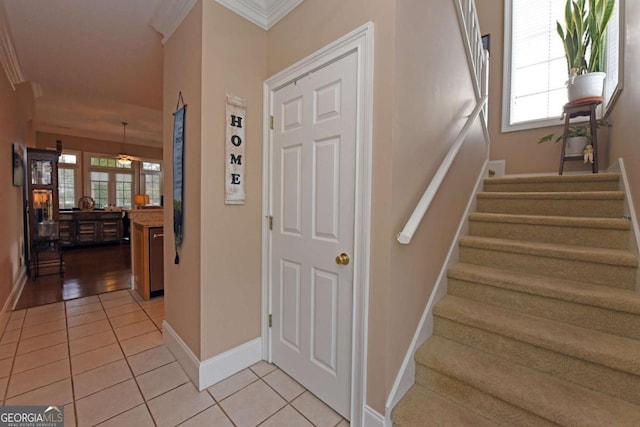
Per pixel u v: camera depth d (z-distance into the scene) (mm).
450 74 1987
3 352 2199
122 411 1611
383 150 1392
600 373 1279
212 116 1815
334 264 1642
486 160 3029
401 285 1481
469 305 1786
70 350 2232
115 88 3600
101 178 7668
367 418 1468
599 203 2035
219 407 1658
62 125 6223
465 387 1435
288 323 1951
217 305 1879
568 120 2754
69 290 3656
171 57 2195
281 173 1980
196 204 1831
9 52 2715
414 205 1568
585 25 2686
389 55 1370
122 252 6223
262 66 2070
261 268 2113
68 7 2137
